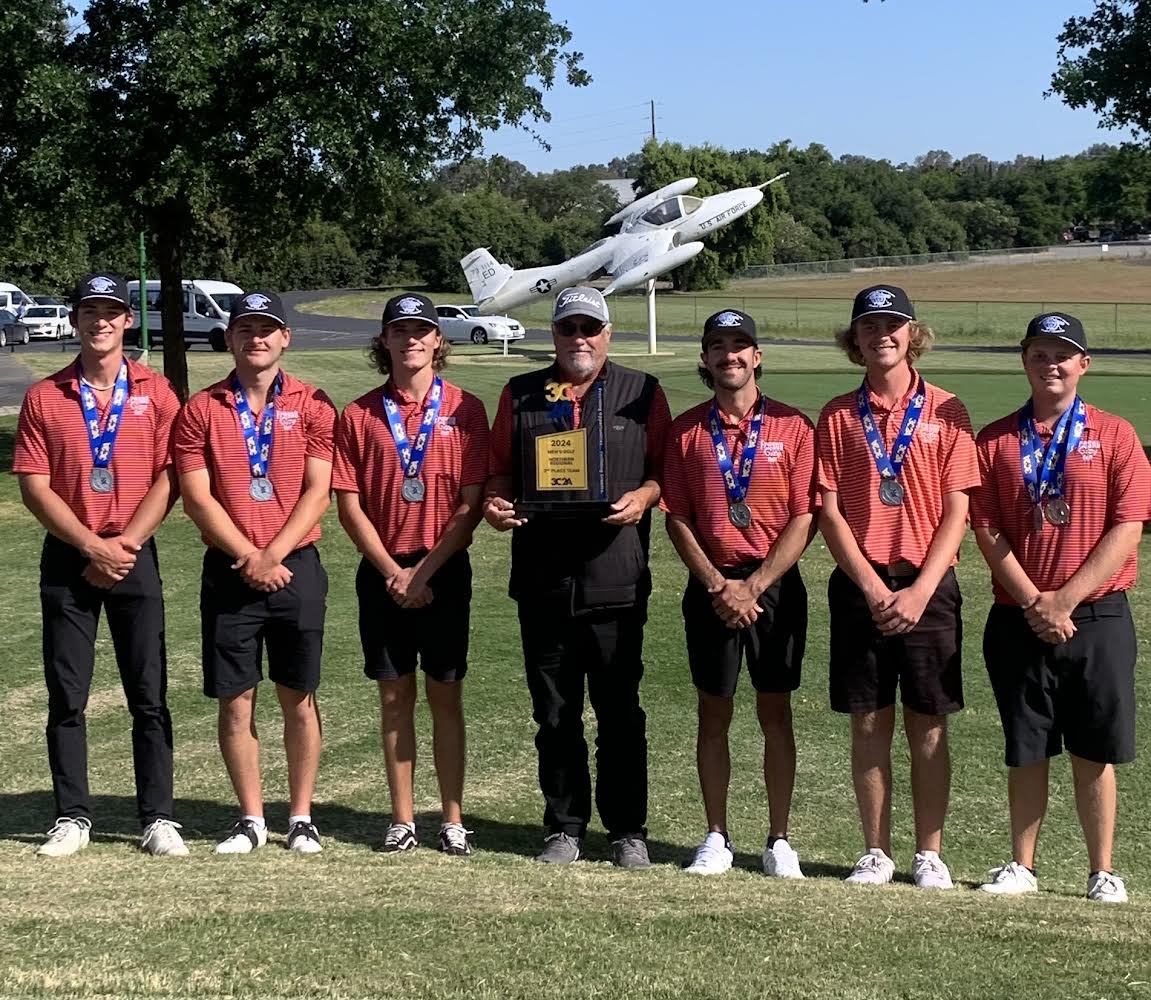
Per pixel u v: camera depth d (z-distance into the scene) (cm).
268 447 509
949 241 11231
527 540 510
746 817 598
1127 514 466
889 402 489
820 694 786
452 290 9444
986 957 360
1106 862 482
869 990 335
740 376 495
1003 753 676
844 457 490
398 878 448
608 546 503
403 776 529
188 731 723
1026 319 5422
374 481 513
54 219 1585
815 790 633
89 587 511
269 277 6831
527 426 499
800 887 452
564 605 504
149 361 3344
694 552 500
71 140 1442
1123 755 473
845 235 10631
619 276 3950
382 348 527
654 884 448
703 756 514
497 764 670
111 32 1474
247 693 516
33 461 504
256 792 525
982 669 830
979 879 520
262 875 450
